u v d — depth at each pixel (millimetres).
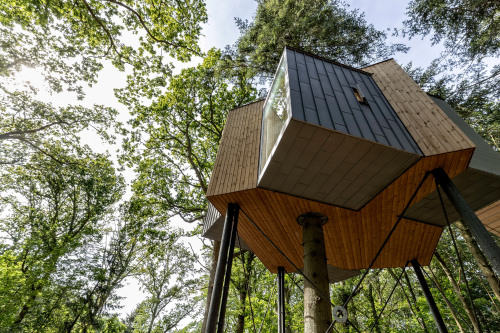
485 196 6438
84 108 20234
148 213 16000
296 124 4602
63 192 22453
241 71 14453
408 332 15164
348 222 7770
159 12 11133
